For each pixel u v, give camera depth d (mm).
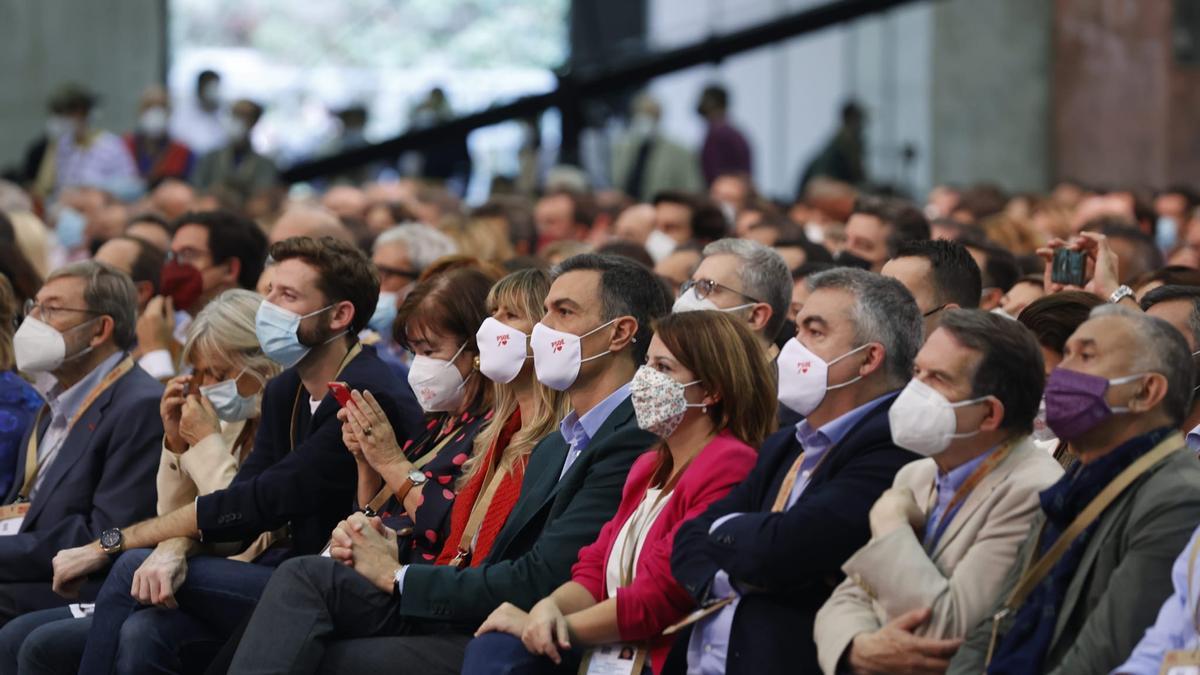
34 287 15766
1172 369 8062
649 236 19312
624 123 36000
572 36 41844
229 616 10922
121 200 25625
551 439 10516
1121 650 7750
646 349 10383
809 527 8633
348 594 10156
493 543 10391
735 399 9500
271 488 11273
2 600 12234
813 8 31250
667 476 9734
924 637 8258
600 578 9656
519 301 10672
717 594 9117
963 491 8508
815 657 8758
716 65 31516
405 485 10914
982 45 38156
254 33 41719
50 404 13039
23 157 36781
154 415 12547
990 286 12914
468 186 33656
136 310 13086
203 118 32938
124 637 10805
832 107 39812
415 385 11219
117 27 38344
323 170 33375
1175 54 38406
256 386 12234
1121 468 8070
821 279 9250
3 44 37406
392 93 41344
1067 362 8188
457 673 9969
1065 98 38219
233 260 15117
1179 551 7781
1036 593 8094
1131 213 19547
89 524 12445
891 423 8484
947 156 38125
